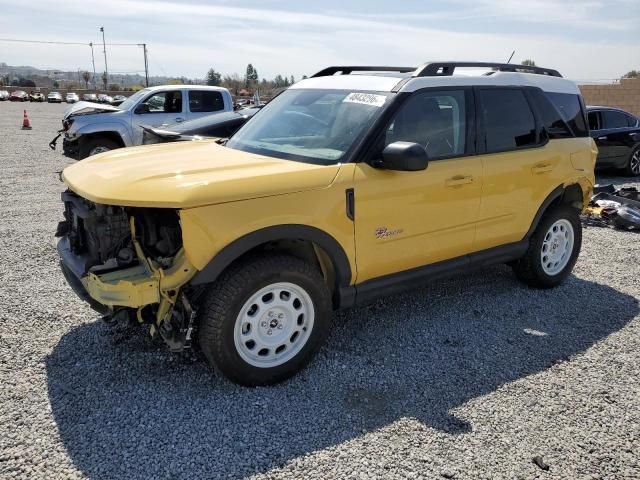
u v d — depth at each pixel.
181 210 2.87
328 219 3.33
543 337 4.14
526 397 3.32
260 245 3.37
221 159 3.63
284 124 4.15
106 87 71.31
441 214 3.94
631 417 3.15
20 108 39.38
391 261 3.75
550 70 5.13
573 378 3.56
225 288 3.07
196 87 12.59
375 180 3.52
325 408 3.15
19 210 7.63
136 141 11.93
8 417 2.96
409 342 3.99
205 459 2.70
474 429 3.00
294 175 3.27
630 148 11.68
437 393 3.34
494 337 4.11
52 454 2.69
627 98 21.47
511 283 5.24
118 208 3.21
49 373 3.40
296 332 3.43
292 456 2.74
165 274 3.01
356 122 3.72
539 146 4.65
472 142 4.17
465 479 2.62
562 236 5.09
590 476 2.67
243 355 3.23
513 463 2.74
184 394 3.22
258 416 3.05
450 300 4.79
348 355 3.78
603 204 7.78
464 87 4.18
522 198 4.52
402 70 4.57
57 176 10.52
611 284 5.31
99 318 4.17
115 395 3.19
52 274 5.10
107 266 3.12
